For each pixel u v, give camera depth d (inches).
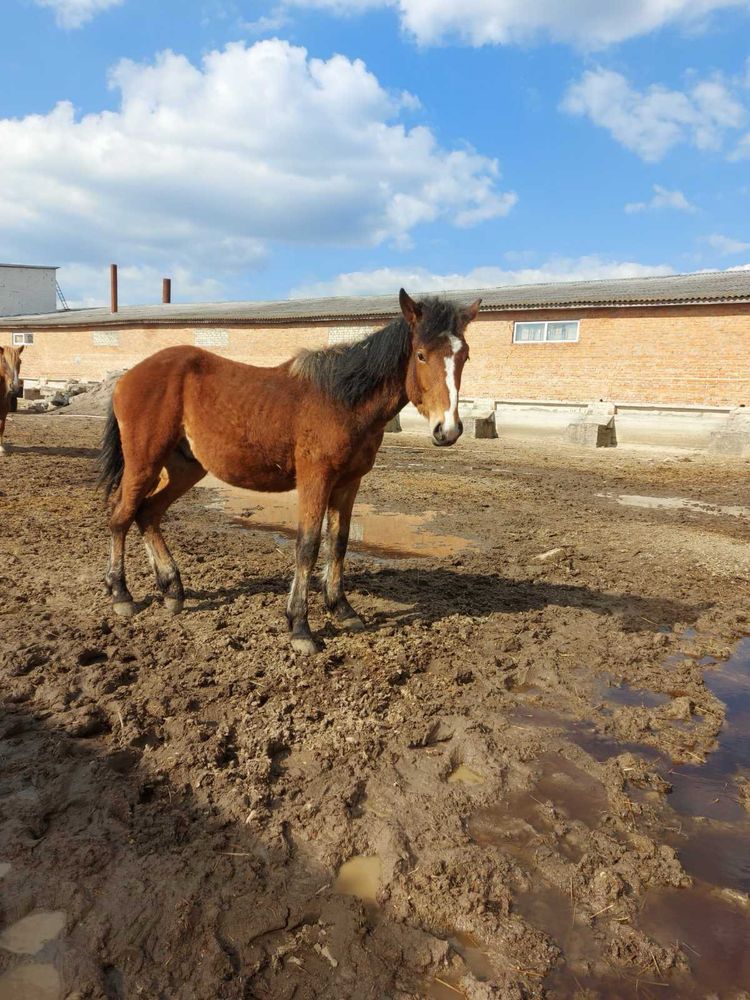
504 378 872.9
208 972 79.5
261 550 274.2
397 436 809.5
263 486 182.2
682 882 99.7
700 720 152.3
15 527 286.7
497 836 109.5
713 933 90.8
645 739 141.8
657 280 962.7
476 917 90.9
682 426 714.2
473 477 493.0
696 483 488.1
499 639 188.5
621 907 94.6
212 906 89.0
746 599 231.8
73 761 120.5
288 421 165.6
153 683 148.6
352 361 162.7
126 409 178.9
